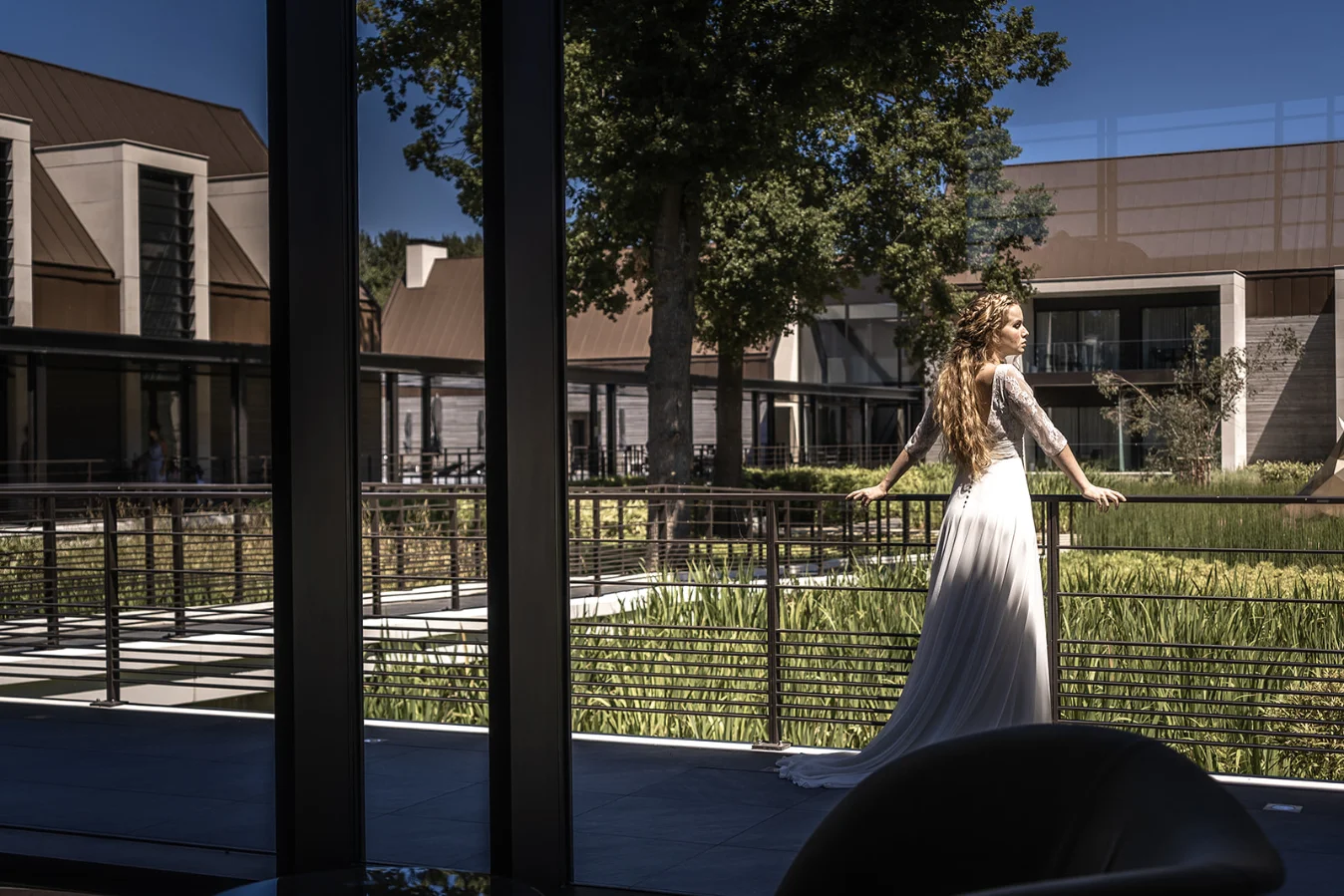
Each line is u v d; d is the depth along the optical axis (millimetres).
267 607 5281
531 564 3008
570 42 6855
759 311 7324
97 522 5496
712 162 6883
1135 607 4430
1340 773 4121
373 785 3932
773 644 4578
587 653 5387
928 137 5633
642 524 7469
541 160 3016
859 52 5781
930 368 6379
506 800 3002
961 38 5309
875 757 3922
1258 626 4246
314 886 1912
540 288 3018
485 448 3023
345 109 3254
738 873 3143
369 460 5664
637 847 3355
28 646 5488
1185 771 1296
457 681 5062
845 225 6449
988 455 3814
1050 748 1446
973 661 3779
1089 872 1336
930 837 1498
